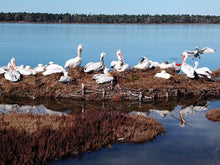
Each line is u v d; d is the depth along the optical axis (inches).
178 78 629.3
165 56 1302.9
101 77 573.6
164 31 3535.9
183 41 2123.5
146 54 1352.1
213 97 602.5
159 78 611.2
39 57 1195.3
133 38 2353.6
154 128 410.9
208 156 342.0
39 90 572.4
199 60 1208.8
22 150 319.9
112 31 3356.3
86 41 2001.7
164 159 334.3
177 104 550.9
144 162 327.3
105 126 399.2
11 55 1237.1
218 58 1266.0
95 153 348.2
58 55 1266.0
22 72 607.5
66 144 349.4
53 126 386.0
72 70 625.9
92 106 529.3
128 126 410.6
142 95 567.5
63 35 2564.0
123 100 560.4
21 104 531.8
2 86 578.9
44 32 2923.2
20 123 395.2
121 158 336.2
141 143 375.9
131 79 620.1
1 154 305.7
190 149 359.6
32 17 6407.5
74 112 492.4
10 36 2331.4
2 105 521.3
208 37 2564.0
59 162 326.0
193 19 7204.7
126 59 1186.6
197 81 642.2
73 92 563.2
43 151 328.5
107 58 1196.5
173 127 431.2
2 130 355.3
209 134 405.4
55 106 524.7
